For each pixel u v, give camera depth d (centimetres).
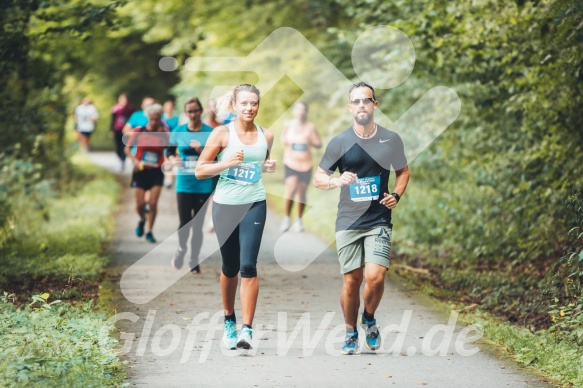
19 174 3353
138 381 1466
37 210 3550
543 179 2434
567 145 2283
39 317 1689
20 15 2594
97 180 5550
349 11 3206
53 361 1426
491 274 2455
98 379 1398
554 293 1978
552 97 2275
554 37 2180
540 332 1803
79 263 2508
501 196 2688
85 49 4788
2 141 3384
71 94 4962
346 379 1489
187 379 1481
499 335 1778
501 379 1492
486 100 2611
